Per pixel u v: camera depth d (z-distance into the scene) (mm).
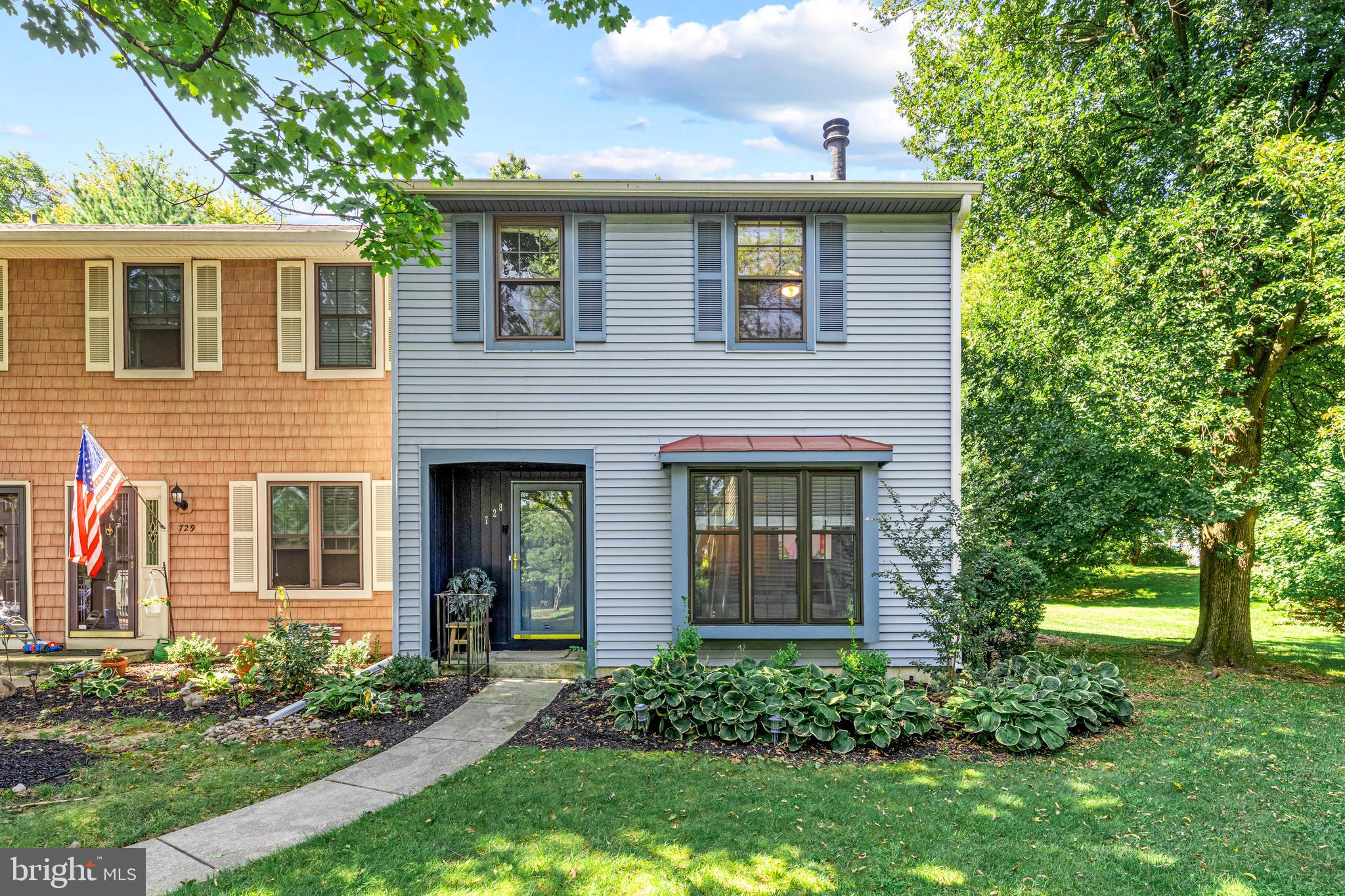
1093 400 8266
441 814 4016
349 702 6039
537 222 7598
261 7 4625
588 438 7512
